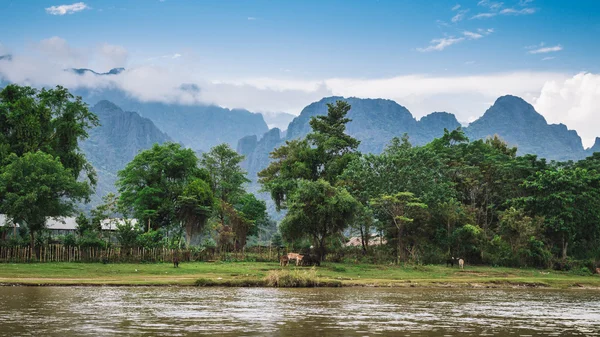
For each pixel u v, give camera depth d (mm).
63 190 66625
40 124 76125
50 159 66312
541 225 86438
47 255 58125
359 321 26656
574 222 86500
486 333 24156
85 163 83250
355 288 47281
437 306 34344
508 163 100875
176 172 92875
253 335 22328
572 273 78688
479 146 118000
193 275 51406
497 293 47000
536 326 26641
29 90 79188
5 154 70375
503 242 85438
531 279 61312
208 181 97750
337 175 98062
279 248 79875
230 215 91938
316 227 71125
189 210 85562
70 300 32312
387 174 84562
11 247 57188
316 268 64125
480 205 102562
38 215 62500
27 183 62750
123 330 22812
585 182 90375
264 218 114375
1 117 74312
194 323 24984
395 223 78938
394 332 23734
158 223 88938
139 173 90438
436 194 84125
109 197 87938
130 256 62188
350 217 71625
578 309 34969
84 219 68000
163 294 37375
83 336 21328
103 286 41688
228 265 63594
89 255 59875
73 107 79875
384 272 63906
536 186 90688
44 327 23109
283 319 26766
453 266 77875
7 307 28938
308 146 111125
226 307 30906
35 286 40188
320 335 22625
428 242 84188
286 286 46438
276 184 103062
